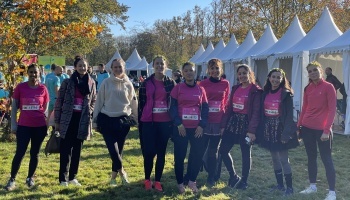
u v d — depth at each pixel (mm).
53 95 9477
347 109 10195
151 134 5250
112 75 5488
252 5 31344
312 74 5027
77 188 5395
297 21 15461
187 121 5113
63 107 5324
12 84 8688
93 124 5461
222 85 5492
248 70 5395
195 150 5285
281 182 5449
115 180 5664
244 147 5477
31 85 5449
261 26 31609
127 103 5508
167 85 5293
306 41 12859
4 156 7582
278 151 5234
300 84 12109
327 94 4961
